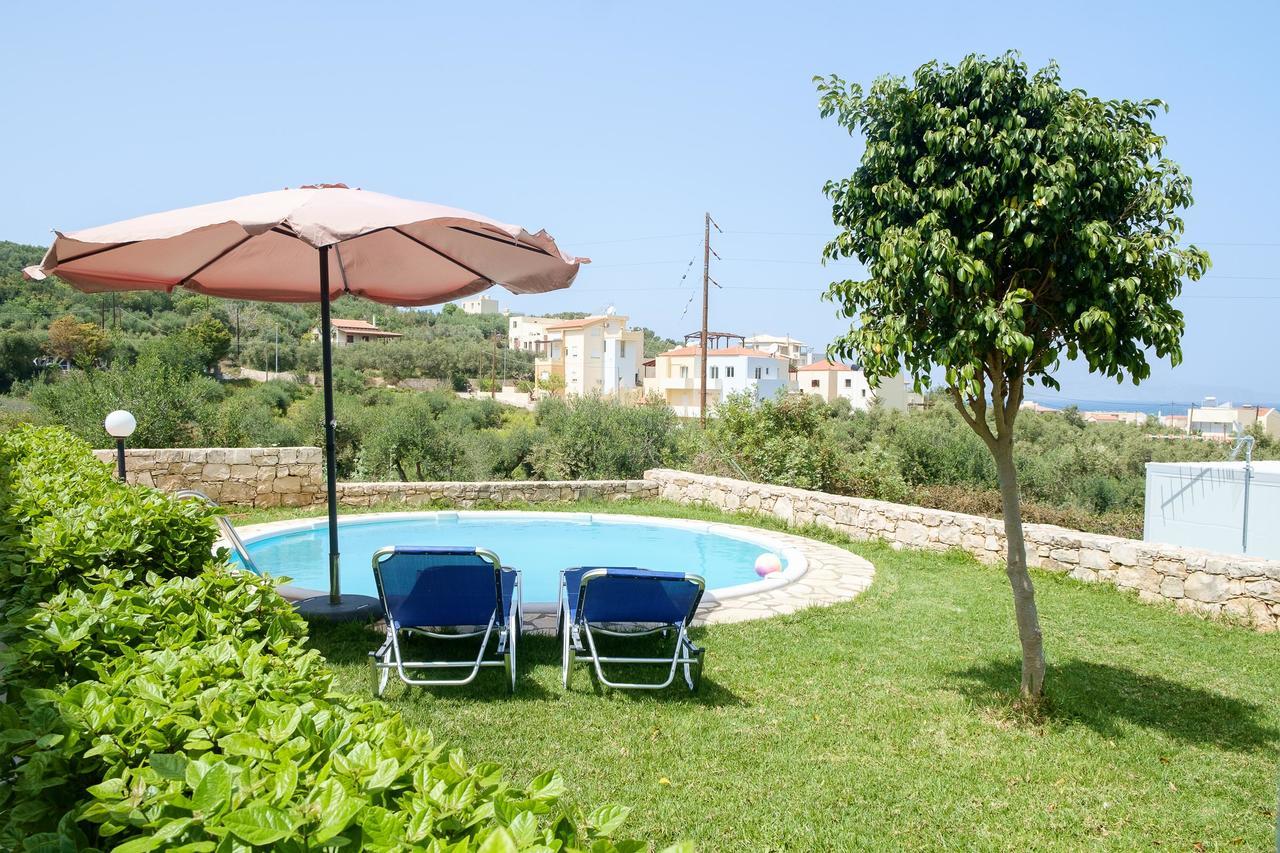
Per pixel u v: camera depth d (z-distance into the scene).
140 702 1.51
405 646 4.95
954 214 3.81
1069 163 3.44
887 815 3.04
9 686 1.83
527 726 3.79
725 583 8.36
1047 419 28.48
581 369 60.53
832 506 10.00
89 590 2.71
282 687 1.77
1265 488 8.11
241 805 1.14
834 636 5.53
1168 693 4.57
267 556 8.89
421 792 1.20
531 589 8.02
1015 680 4.68
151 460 10.11
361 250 6.02
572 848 1.07
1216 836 2.97
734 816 2.99
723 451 13.98
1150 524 9.23
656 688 4.27
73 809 1.21
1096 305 3.53
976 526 8.38
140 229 4.09
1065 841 2.90
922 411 28.14
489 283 6.45
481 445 15.97
